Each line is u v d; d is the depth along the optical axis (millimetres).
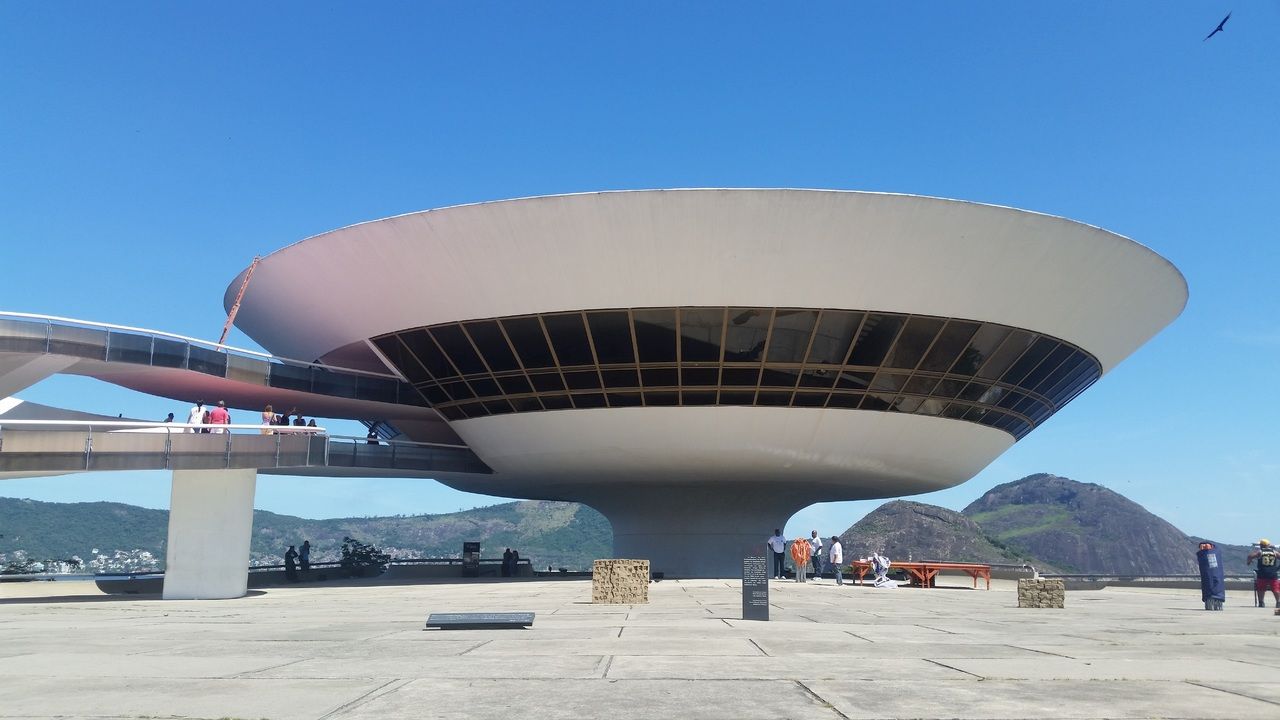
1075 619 14750
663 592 22312
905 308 26078
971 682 7125
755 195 24125
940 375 27859
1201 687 6941
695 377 27250
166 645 10039
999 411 30375
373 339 29984
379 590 26125
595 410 28516
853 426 28500
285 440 24141
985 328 27094
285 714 5734
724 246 24844
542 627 12219
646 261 25219
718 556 35344
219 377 28734
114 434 22344
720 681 7113
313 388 31109
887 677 7371
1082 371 31297
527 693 6516
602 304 26109
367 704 6078
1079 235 25969
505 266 26031
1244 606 20344
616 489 35562
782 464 29656
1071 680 7273
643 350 26891
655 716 5668
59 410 30672
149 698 6328
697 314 26047
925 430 29406
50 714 5758
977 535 133250
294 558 33875
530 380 28375
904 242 24953
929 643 10219
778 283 25406
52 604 20250
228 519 23156
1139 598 24797
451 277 26781
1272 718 5695
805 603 18875
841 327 26359
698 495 35031
